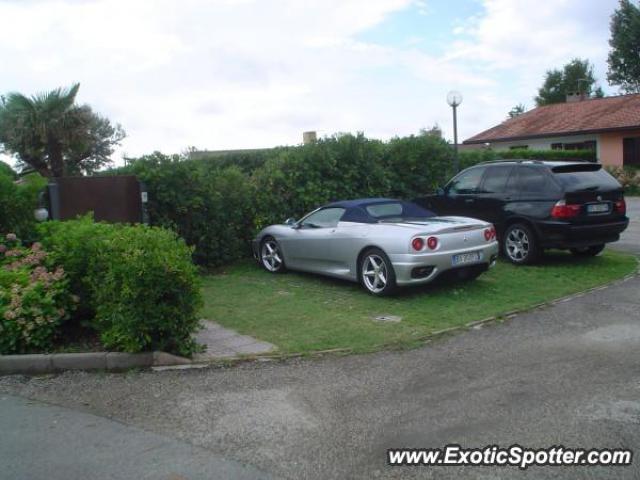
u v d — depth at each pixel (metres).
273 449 3.89
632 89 45.59
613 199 9.98
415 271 7.69
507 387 4.82
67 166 20.19
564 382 4.89
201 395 4.89
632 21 41.72
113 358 5.66
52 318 5.97
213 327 6.86
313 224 9.36
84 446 4.02
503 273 9.57
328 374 5.29
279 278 9.69
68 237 6.76
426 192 13.93
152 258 5.64
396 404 4.55
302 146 12.34
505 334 6.32
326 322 6.95
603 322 6.68
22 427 4.37
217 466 3.68
